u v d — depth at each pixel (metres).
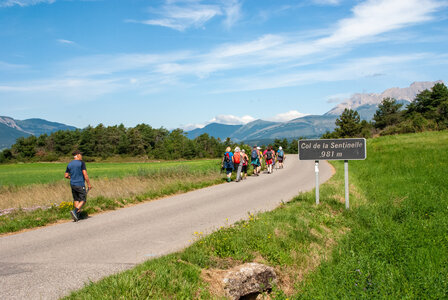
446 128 61.34
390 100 122.94
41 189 15.38
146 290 4.24
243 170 20.09
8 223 9.15
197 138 173.00
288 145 168.62
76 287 4.60
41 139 152.38
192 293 4.45
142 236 7.57
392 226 8.50
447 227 8.39
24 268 5.49
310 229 7.94
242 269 5.31
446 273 5.82
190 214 9.98
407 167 20.09
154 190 14.20
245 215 9.47
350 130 110.38
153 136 161.12
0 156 141.50
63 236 7.78
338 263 6.23
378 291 5.25
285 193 13.49
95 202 11.75
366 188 15.02
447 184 14.26
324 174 20.98
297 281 5.90
